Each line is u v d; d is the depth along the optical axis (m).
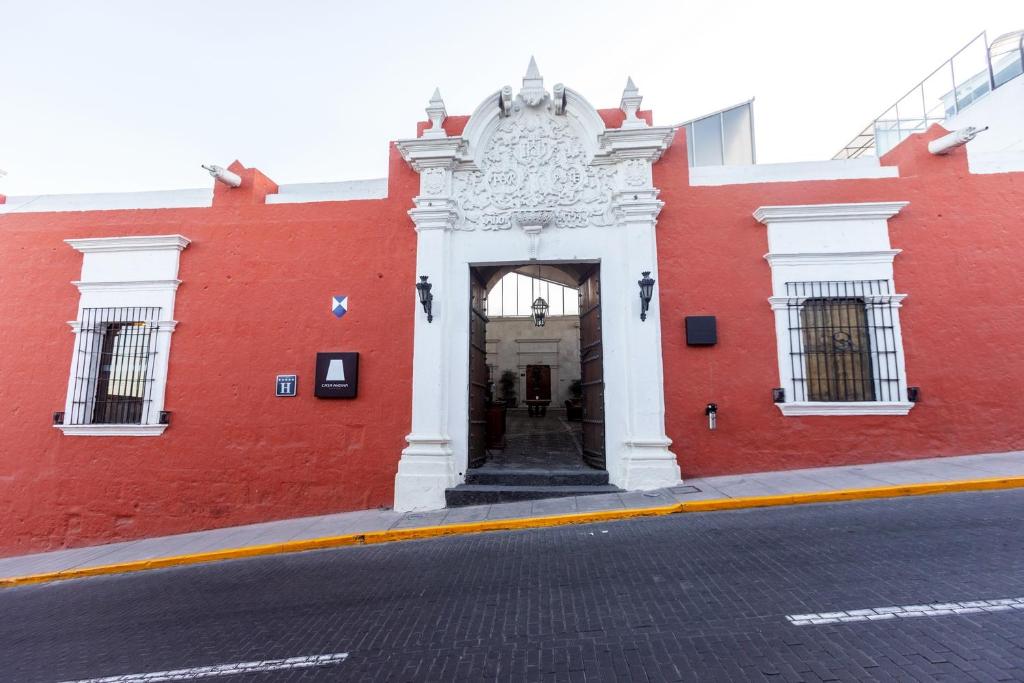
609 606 4.01
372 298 8.27
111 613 5.05
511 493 7.43
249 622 4.42
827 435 7.48
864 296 7.59
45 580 6.62
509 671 3.21
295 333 8.31
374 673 3.33
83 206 9.04
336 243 8.46
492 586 4.65
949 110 13.92
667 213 8.04
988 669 2.82
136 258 8.63
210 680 3.46
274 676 3.43
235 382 8.28
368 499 7.83
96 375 8.49
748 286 7.81
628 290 7.80
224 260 8.59
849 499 6.23
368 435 7.97
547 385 19.98
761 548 4.93
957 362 7.41
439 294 8.01
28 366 8.56
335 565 5.79
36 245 8.88
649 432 7.50
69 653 4.14
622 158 8.07
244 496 8.02
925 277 7.59
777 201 7.96
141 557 6.82
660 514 6.34
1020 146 11.41
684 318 7.82
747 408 7.61
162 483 8.15
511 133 8.44
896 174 8.00
